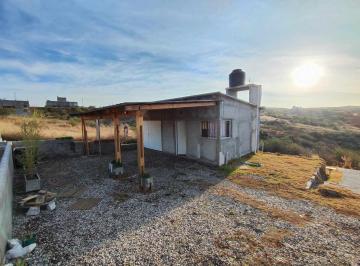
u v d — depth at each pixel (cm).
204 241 374
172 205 533
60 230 412
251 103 1249
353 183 815
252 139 1306
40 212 495
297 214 488
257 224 438
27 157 702
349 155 1405
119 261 319
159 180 753
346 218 470
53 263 314
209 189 655
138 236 389
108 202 554
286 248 356
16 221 449
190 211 498
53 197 528
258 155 1244
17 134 1338
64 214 484
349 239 387
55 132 1691
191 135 1109
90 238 382
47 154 1165
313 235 398
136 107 627
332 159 1395
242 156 1195
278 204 544
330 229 422
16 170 908
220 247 357
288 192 632
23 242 357
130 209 510
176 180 753
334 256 336
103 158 1174
